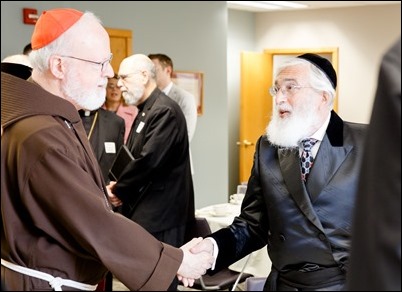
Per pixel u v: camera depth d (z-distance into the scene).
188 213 2.49
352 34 5.97
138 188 2.54
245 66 5.38
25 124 1.36
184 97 3.26
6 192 1.35
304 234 1.47
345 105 6.06
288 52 6.17
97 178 1.49
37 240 1.37
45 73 1.47
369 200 0.81
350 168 1.47
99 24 1.53
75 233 1.35
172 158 2.58
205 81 4.52
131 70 2.71
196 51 4.56
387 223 0.79
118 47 4.20
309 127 1.51
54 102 1.42
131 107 2.98
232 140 4.62
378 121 0.80
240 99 5.30
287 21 6.14
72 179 1.34
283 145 1.52
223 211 2.19
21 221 1.37
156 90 2.73
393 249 0.78
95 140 2.68
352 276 0.83
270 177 1.54
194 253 1.58
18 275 1.37
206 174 3.86
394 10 5.79
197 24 4.57
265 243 1.68
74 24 1.46
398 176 0.78
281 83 1.55
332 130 1.52
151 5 4.37
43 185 1.33
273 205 1.52
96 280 1.47
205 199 3.35
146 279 1.41
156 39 4.40
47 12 1.50
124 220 1.41
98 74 1.49
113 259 1.37
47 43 1.45
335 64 6.06
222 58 4.63
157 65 3.20
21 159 1.33
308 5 5.80
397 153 0.79
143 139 2.61
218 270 1.66
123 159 2.60
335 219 1.45
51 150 1.33
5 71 1.57
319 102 1.52
